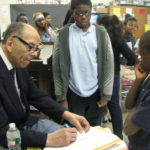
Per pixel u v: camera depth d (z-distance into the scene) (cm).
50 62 231
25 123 146
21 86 145
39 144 117
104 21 233
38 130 140
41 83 236
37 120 152
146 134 130
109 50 200
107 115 296
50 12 556
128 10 571
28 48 126
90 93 201
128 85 302
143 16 584
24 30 125
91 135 127
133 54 227
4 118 123
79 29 195
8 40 126
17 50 126
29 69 231
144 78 141
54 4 555
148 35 123
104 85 204
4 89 128
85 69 196
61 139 118
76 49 194
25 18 414
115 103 254
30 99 157
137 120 117
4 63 130
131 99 148
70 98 208
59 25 553
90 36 194
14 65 134
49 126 145
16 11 559
